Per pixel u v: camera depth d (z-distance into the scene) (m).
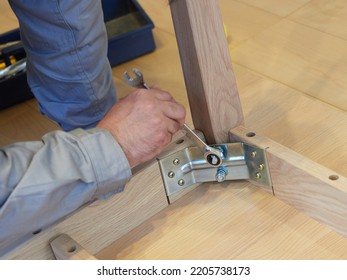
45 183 0.80
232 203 1.01
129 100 0.93
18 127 1.38
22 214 0.80
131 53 1.53
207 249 0.93
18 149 0.83
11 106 1.46
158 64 1.50
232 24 1.60
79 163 0.83
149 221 1.00
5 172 0.79
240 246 0.93
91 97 1.14
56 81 1.12
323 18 1.55
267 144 0.98
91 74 1.12
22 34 1.12
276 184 0.98
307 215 0.96
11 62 1.50
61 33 1.05
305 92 1.30
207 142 1.06
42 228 0.90
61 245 0.88
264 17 1.61
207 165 1.02
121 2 1.66
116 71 1.51
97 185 0.85
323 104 1.22
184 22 0.95
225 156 1.02
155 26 1.67
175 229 0.98
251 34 1.54
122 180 0.87
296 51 1.45
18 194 0.79
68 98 1.15
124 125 0.90
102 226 0.95
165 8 1.74
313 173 0.91
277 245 0.92
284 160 0.94
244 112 1.23
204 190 1.05
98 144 0.85
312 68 1.37
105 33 1.13
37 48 1.10
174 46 1.57
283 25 1.56
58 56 1.08
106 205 0.94
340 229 0.91
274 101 1.25
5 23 1.78
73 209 0.87
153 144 0.91
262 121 1.20
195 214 1.00
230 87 1.01
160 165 0.98
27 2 1.02
